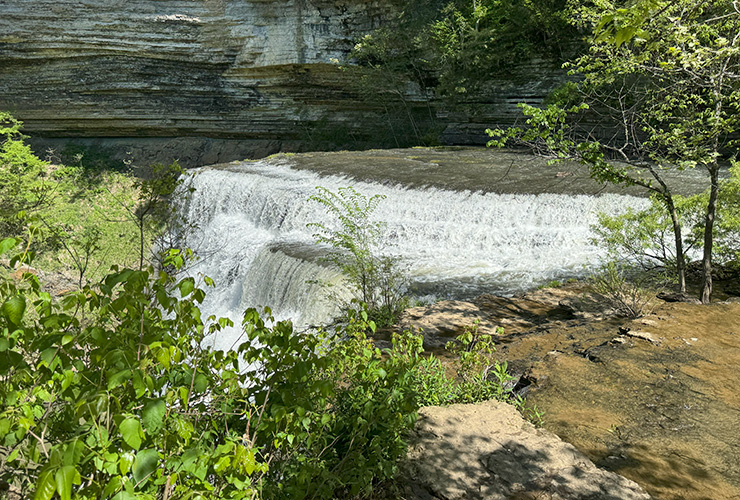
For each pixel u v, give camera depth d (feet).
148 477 7.91
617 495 13.55
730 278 37.91
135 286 9.12
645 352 22.63
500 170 72.64
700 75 28.89
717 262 38.52
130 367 7.79
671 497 13.89
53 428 9.09
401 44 121.08
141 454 7.43
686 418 17.63
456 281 43.91
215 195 80.12
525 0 97.40
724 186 37.47
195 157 132.67
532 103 106.22
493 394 19.07
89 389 8.11
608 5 33.19
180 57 127.65
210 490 8.42
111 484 7.13
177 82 129.90
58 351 8.50
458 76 113.09
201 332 10.73
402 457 14.52
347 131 133.49
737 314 26.76
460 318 34.76
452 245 53.62
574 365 21.74
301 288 46.60
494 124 111.65
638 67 31.89
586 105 30.48
